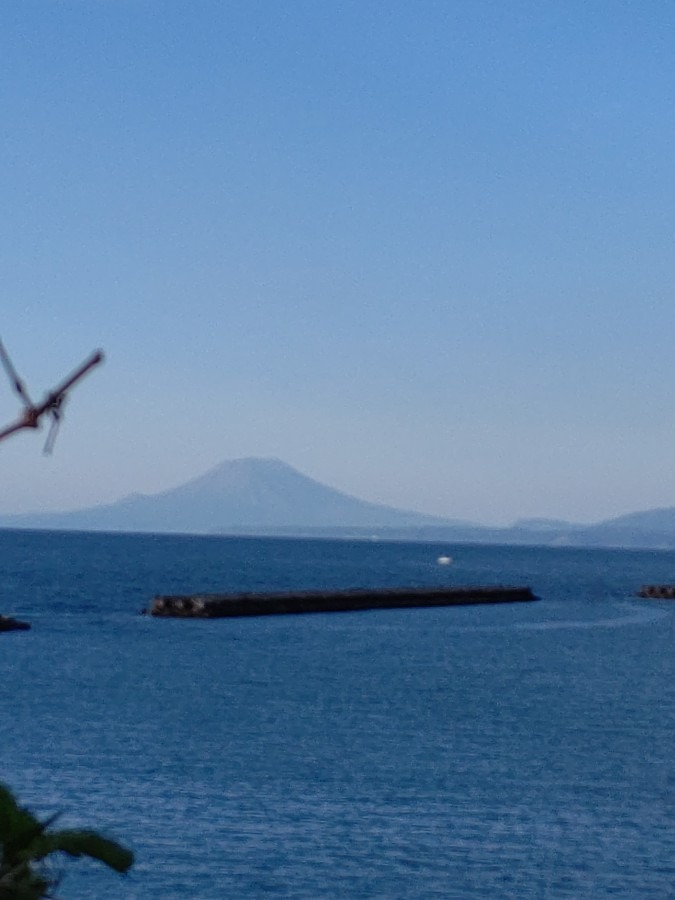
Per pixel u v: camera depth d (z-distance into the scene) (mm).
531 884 33125
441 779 45750
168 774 45625
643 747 53500
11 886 15148
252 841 36625
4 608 132500
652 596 186625
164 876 33125
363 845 36500
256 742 52938
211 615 125125
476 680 77875
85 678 75562
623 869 34812
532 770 47812
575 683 77188
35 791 42406
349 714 62125
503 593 168000
